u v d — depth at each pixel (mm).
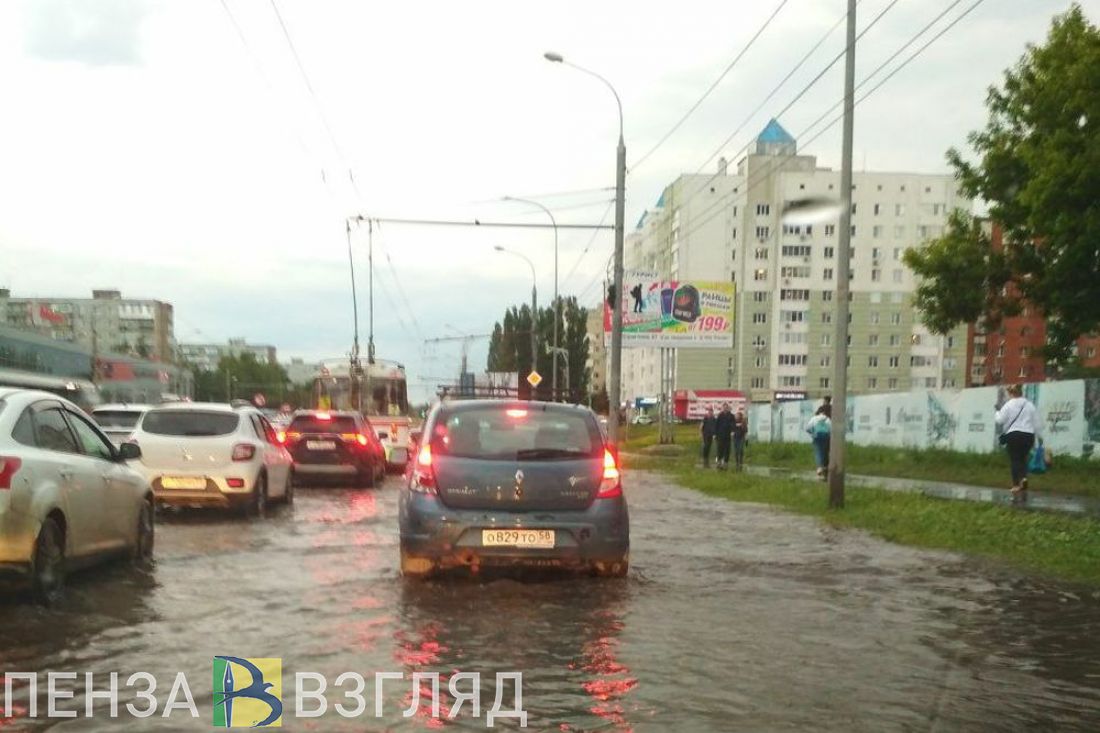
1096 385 21125
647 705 4926
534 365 52344
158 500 12953
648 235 106250
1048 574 9305
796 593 8070
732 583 8484
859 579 8891
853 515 14078
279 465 14898
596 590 7914
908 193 92438
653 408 107062
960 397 26922
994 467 22484
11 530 6559
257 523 12750
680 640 6281
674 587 8180
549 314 88938
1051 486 18422
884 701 5074
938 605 7715
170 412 13469
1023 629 6891
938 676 5594
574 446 8211
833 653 6047
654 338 39719
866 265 92312
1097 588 8555
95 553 7980
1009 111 28797
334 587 7891
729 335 39938
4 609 6867
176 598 7418
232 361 125500
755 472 25438
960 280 30141
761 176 90062
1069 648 6336
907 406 30516
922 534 12016
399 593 7664
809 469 27422
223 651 5859
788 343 91125
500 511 7887
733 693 5148
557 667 5590
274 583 8070
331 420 20625
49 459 7242
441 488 7953
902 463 25906
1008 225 29266
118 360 76438
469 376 67375
